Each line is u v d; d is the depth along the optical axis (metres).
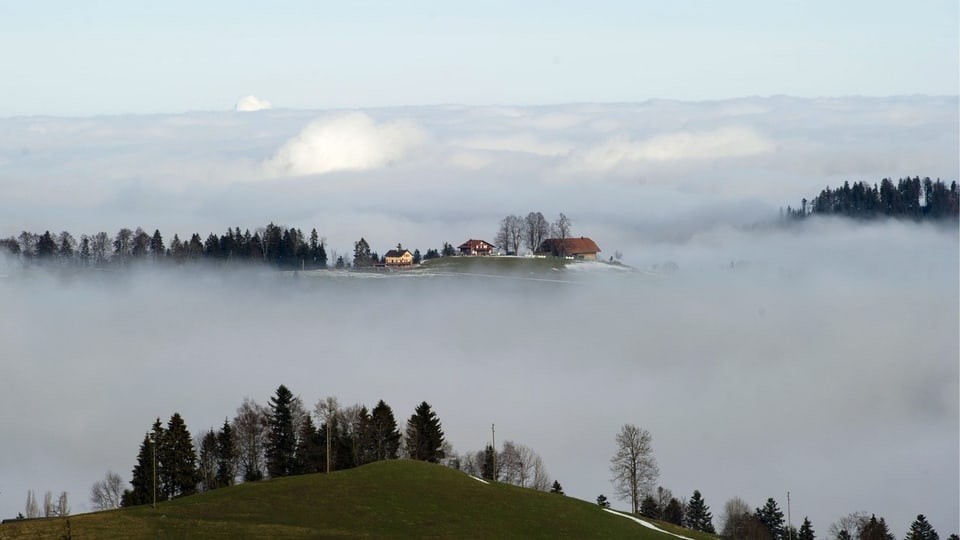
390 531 147.38
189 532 140.88
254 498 158.00
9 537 136.88
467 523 154.62
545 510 167.25
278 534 141.88
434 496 166.00
